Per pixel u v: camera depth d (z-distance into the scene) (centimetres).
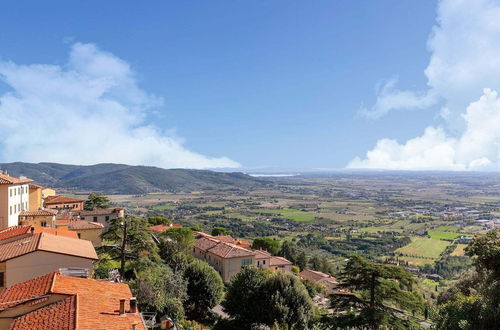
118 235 3869
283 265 8888
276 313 4369
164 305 3919
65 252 3166
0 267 2997
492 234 3200
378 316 3419
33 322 2006
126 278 4053
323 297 7244
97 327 1891
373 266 3619
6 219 5575
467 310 2422
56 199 9412
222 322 4897
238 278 4909
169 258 5991
